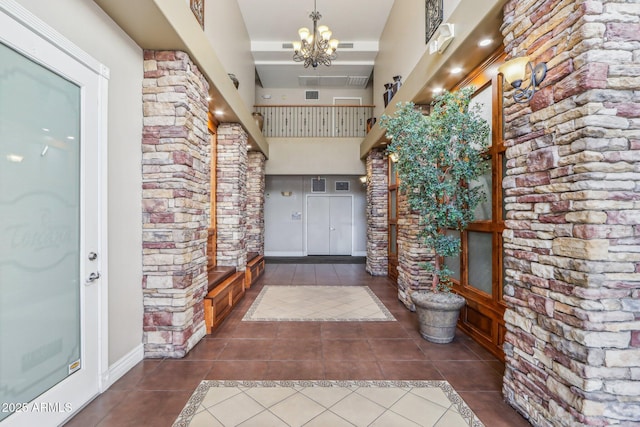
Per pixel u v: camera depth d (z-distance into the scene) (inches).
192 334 114.9
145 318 106.5
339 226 380.8
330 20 235.8
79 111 77.5
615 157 59.1
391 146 123.2
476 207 125.6
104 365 85.8
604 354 58.2
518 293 77.6
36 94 65.6
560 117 65.4
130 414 76.2
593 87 59.1
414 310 158.6
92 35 82.6
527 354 74.2
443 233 124.2
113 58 91.5
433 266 127.0
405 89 167.0
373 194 254.8
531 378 72.7
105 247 85.9
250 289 207.6
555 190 66.6
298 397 84.0
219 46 164.4
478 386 89.9
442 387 89.3
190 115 112.3
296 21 236.2
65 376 72.8
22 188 62.5
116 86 93.1
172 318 106.4
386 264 254.5
